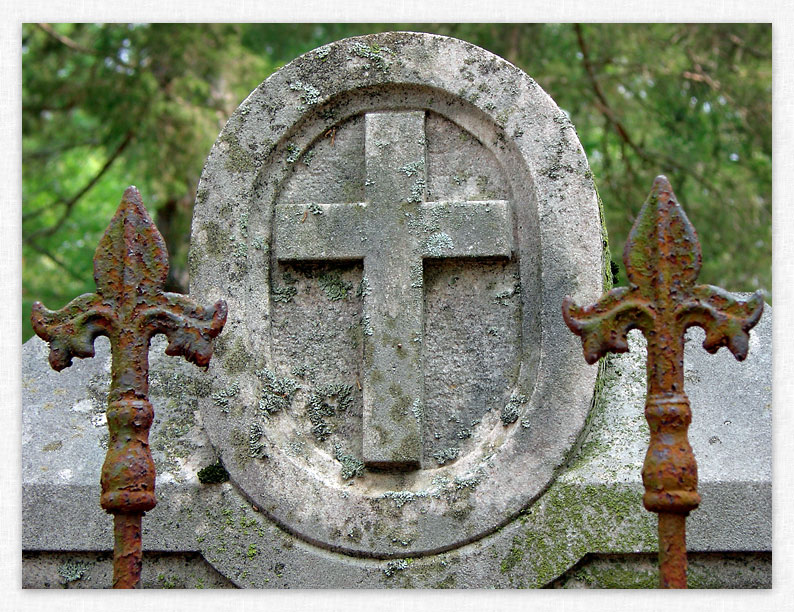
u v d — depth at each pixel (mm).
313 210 3184
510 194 3139
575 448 2996
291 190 3230
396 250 3133
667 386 2354
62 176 8328
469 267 3141
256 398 3107
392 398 3053
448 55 3197
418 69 3199
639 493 2912
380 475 3045
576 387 2975
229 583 3037
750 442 3012
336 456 3078
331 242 3160
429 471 3031
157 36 6754
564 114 3117
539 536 2918
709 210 6551
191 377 3305
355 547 2963
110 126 6977
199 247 3195
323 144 3252
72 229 8328
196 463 3131
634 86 6699
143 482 2398
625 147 6926
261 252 3191
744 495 2918
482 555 2922
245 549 3018
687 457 2312
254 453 3062
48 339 2471
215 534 3039
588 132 7152
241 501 3059
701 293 2381
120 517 2404
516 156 3133
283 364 3154
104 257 2504
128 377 2445
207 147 6668
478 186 3166
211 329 2477
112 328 2471
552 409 2975
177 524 3057
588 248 3033
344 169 3229
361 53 3234
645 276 2410
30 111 7066
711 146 6699
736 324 2350
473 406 3061
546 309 3021
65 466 3184
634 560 2918
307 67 3254
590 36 6602
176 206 7188
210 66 6793
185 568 3068
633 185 6617
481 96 3160
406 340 3084
